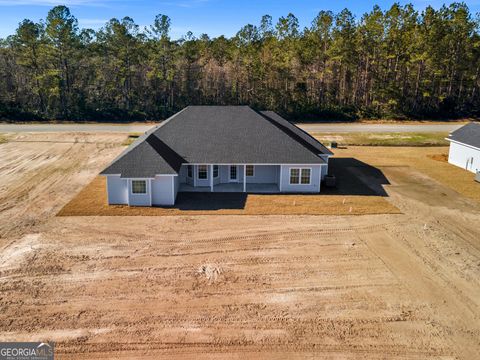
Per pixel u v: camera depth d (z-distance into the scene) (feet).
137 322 47.96
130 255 64.08
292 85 241.55
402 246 68.44
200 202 88.12
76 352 43.01
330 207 85.87
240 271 59.67
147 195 85.30
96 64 233.35
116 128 186.19
